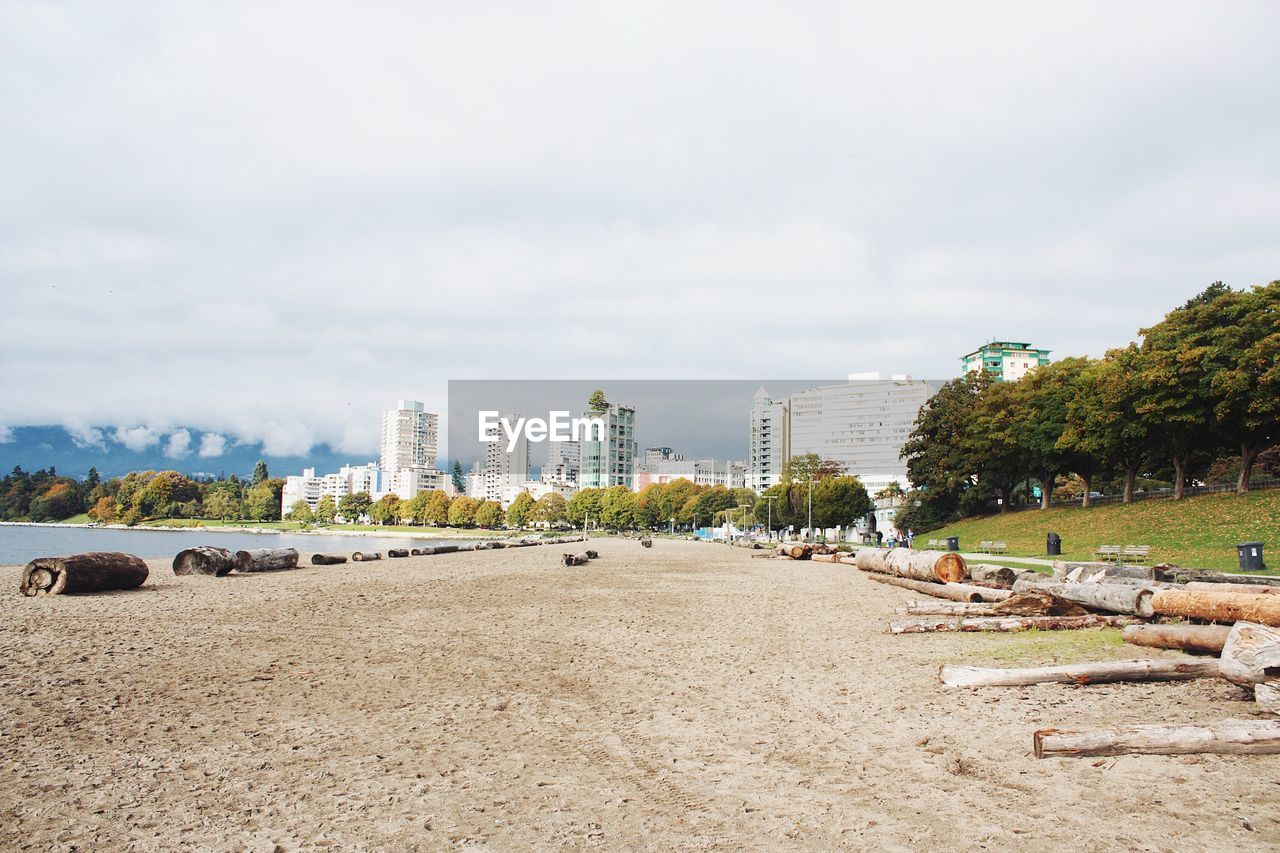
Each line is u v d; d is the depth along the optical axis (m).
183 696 9.63
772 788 6.51
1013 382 66.94
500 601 21.66
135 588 22.22
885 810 5.92
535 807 6.11
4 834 5.48
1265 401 39.66
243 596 20.92
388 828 5.67
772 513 116.69
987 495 71.00
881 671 11.43
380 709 9.22
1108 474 69.25
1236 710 7.97
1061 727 7.67
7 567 29.33
